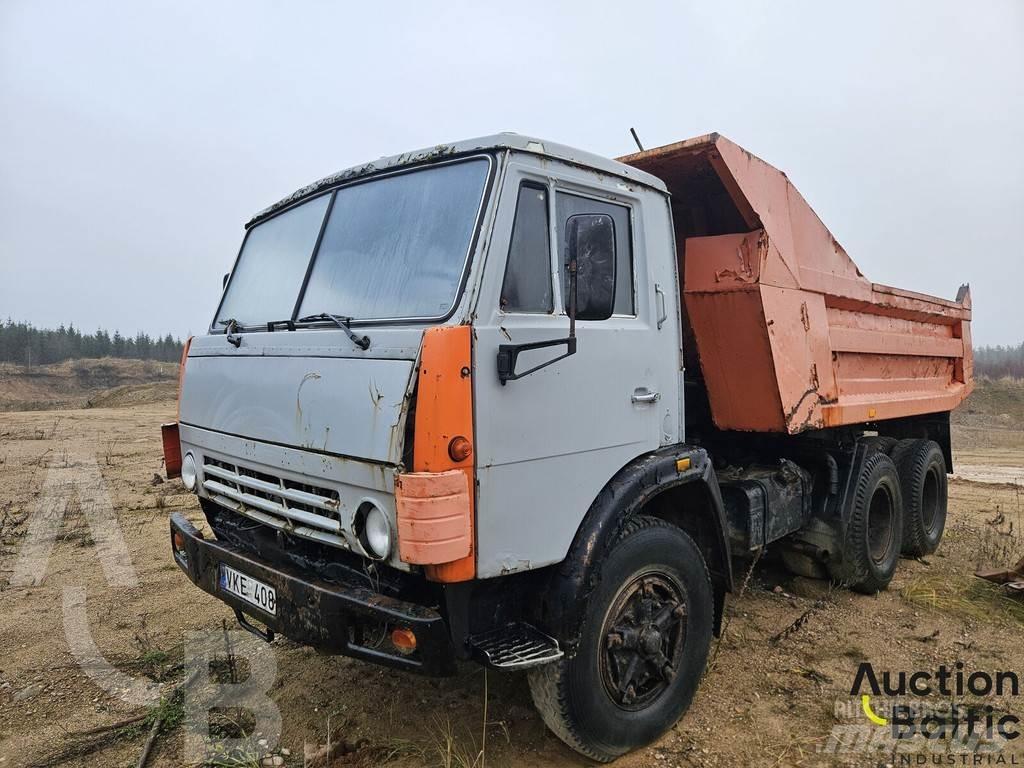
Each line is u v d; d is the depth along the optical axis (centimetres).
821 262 443
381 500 238
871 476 496
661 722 311
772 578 539
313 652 400
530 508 261
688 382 451
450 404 232
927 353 620
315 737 317
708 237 397
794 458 490
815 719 336
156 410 2373
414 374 232
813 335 428
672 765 299
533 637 269
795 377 407
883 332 540
